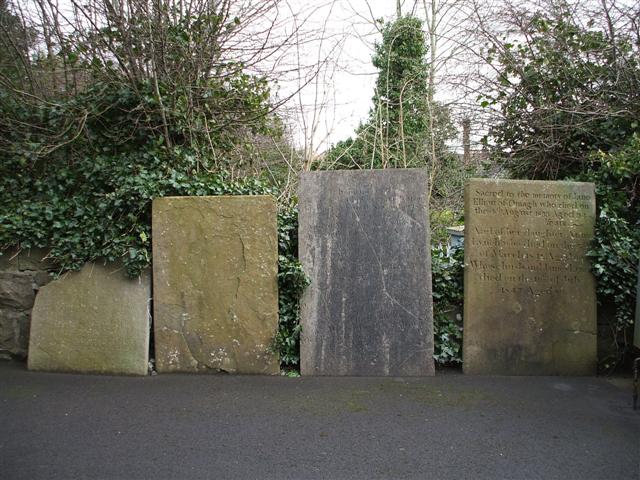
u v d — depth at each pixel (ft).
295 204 19.58
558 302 15.52
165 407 12.16
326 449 10.12
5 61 17.81
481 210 15.53
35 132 16.99
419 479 9.05
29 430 10.72
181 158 16.87
